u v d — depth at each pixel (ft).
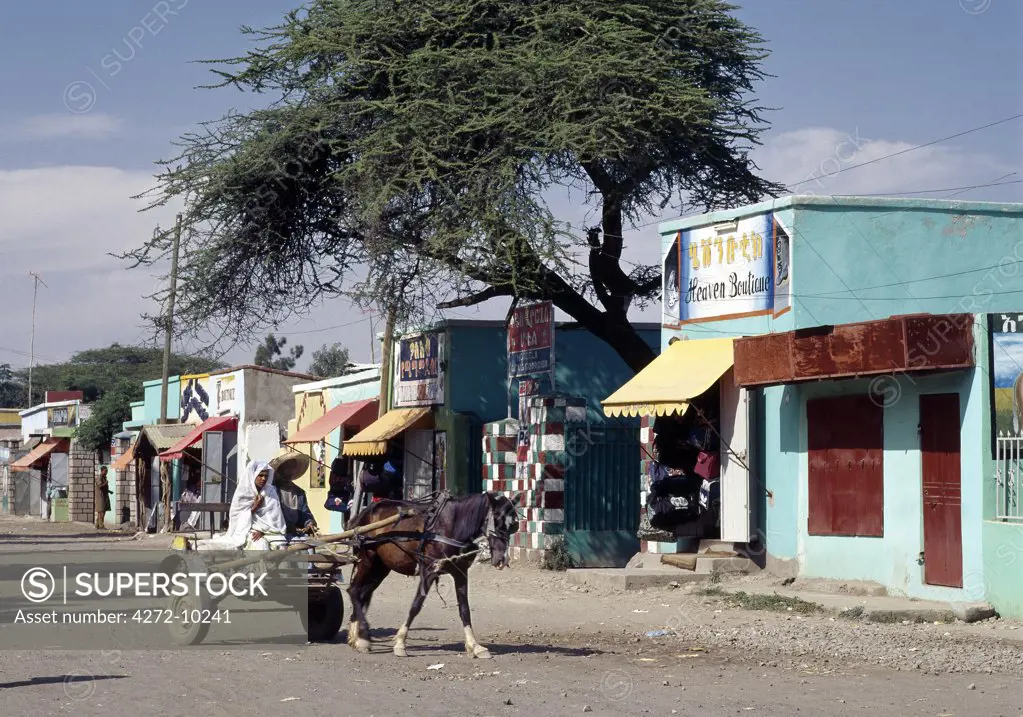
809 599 54.24
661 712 31.14
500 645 44.27
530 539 76.02
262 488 44.70
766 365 58.23
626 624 50.96
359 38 86.02
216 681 35.91
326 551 43.98
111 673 37.55
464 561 41.22
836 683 36.27
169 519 137.08
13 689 34.71
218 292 86.69
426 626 50.57
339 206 87.76
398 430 91.15
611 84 79.15
